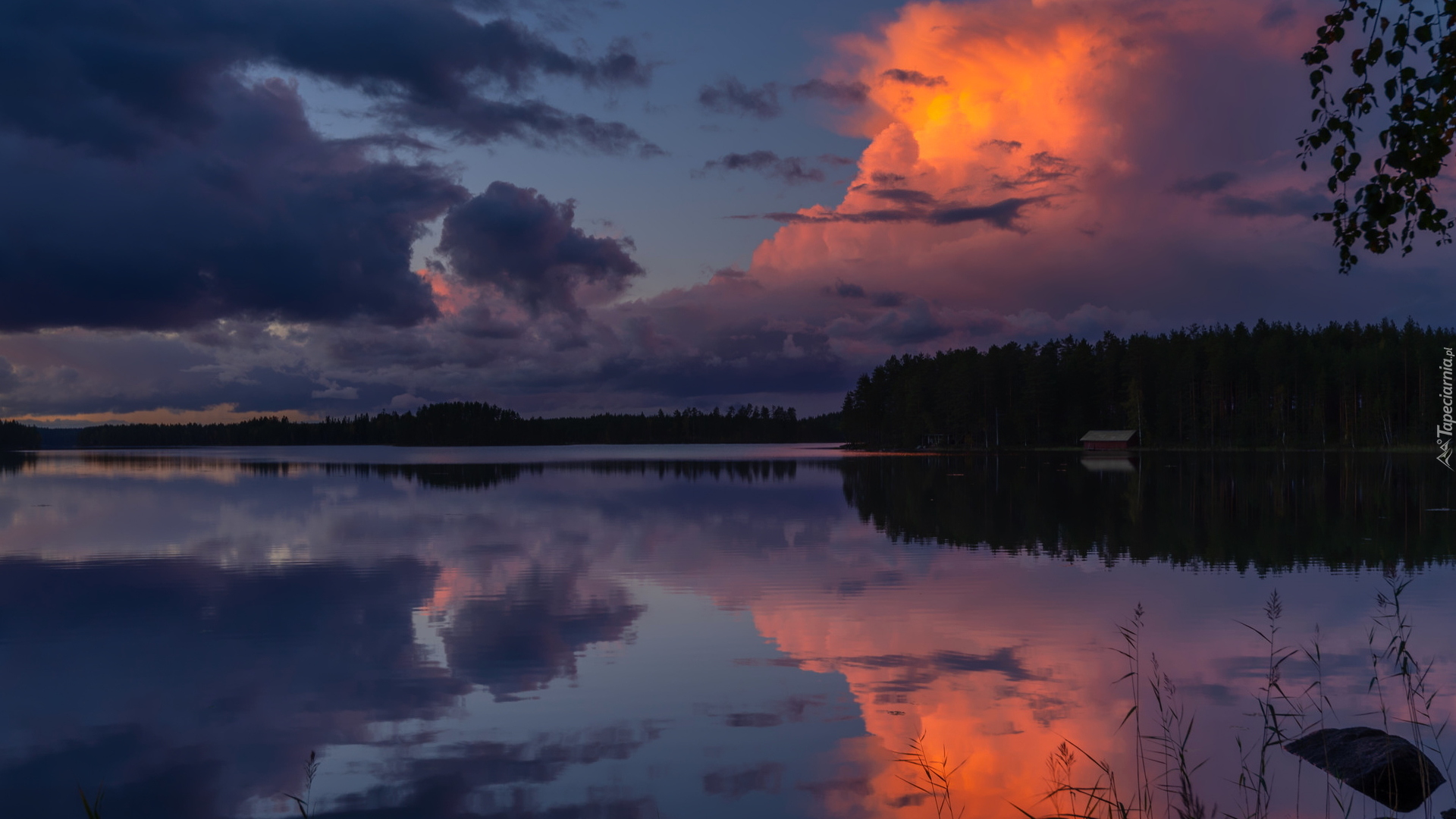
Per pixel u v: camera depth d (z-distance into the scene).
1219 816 9.06
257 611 19.78
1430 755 10.49
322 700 13.45
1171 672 14.26
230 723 12.48
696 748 11.35
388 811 9.66
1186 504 44.28
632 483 67.06
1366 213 5.99
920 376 159.62
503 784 10.31
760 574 24.09
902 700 13.12
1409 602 19.38
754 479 71.12
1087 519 37.88
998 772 10.46
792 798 9.87
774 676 14.43
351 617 19.08
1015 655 15.46
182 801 10.04
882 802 9.74
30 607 20.52
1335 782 9.82
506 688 13.95
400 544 31.09
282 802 9.95
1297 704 12.51
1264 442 125.81
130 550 30.20
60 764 11.12
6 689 14.11
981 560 26.47
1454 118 5.58
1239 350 137.25
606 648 16.31
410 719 12.56
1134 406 135.38
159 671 15.07
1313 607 18.92
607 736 11.83
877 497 50.66
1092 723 11.98
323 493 57.25
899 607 19.58
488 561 26.98
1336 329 145.50
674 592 21.53
